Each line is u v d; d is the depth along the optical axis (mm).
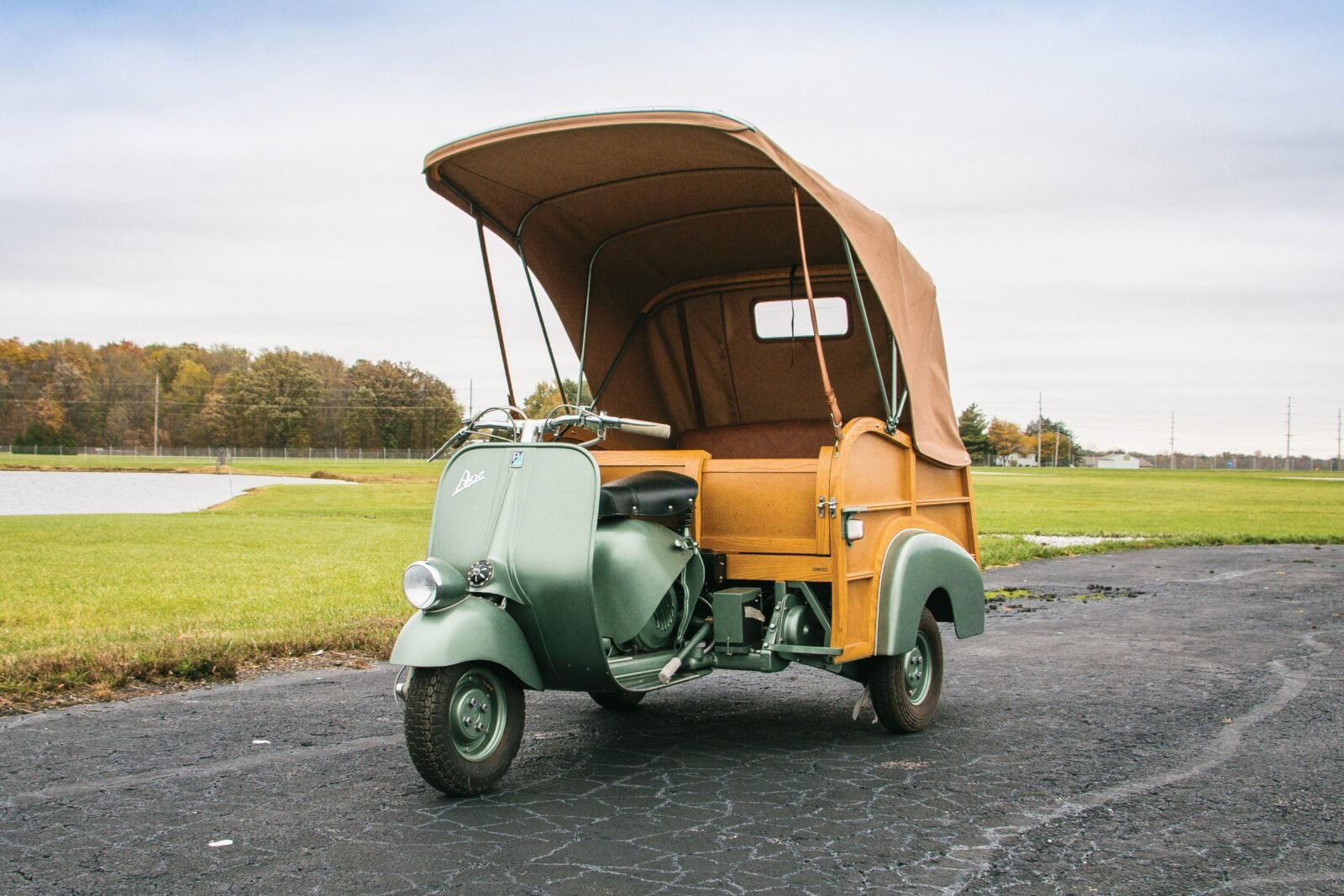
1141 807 4895
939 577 6434
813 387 7824
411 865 4156
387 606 11148
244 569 15312
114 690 7309
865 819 4734
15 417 132750
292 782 5266
